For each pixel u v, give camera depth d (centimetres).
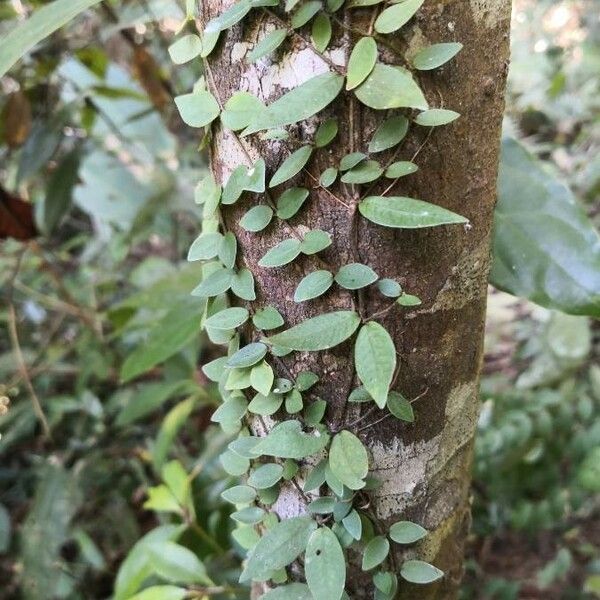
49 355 88
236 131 29
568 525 85
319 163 28
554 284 39
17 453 93
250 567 32
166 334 50
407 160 28
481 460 70
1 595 79
